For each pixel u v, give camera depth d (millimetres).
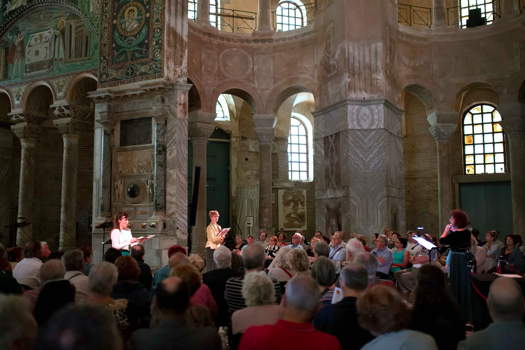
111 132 18906
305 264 7027
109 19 19438
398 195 20172
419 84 22594
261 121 23328
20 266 8258
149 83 17891
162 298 3791
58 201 25438
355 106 19609
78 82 20688
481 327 8812
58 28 21281
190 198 26453
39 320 5410
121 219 15125
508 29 21812
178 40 18625
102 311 1999
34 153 22469
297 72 22969
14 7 22328
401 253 13484
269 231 23375
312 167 30562
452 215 9133
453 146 26188
